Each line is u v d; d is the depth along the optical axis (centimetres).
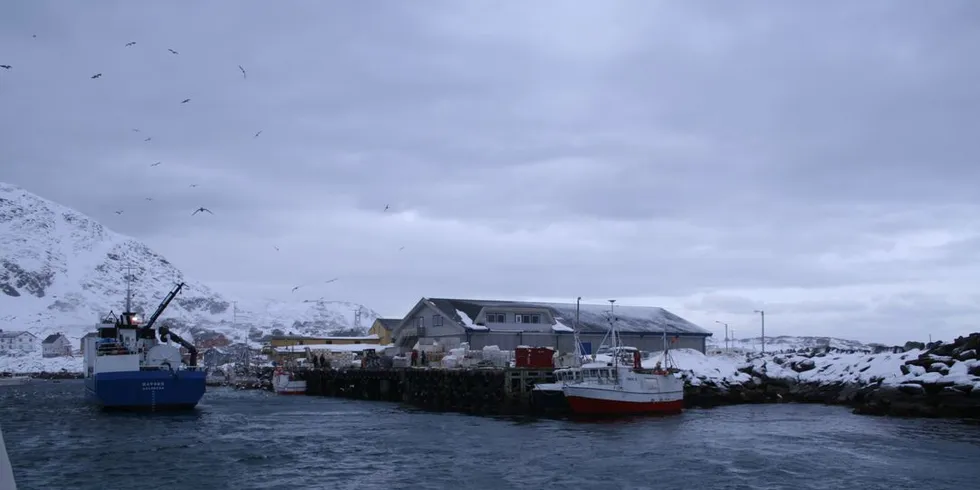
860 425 4609
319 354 10800
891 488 2775
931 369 5722
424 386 6781
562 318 8519
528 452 3569
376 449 3684
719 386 6706
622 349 6244
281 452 3600
